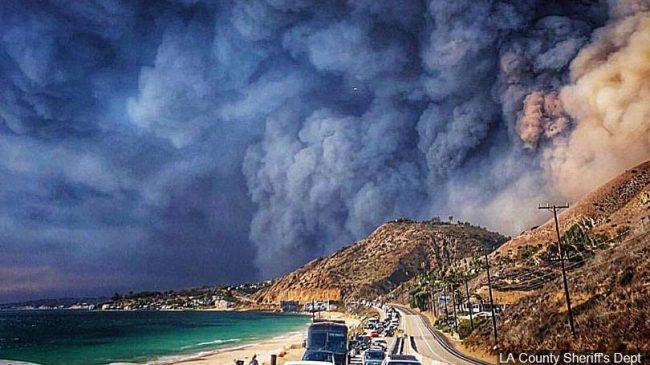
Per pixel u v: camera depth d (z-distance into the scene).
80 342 137.88
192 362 81.88
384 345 55.25
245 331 168.88
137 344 127.94
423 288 168.62
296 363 23.67
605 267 47.38
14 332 185.12
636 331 32.66
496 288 105.56
